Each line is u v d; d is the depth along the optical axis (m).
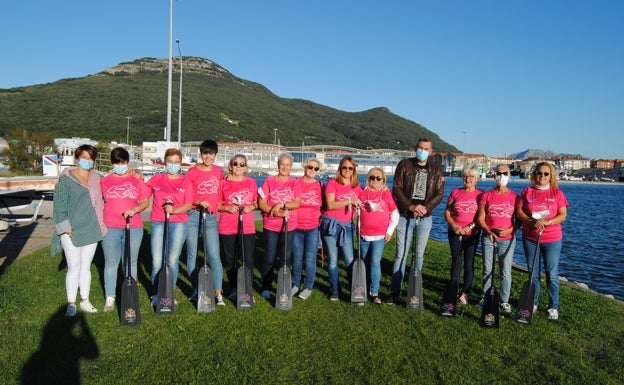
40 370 4.28
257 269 8.47
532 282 5.86
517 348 5.11
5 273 7.27
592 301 6.95
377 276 6.50
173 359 4.56
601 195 75.12
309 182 6.43
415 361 4.68
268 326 5.48
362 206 6.41
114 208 5.74
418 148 6.39
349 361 4.62
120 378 4.17
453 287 6.05
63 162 27.03
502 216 6.15
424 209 6.21
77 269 5.63
